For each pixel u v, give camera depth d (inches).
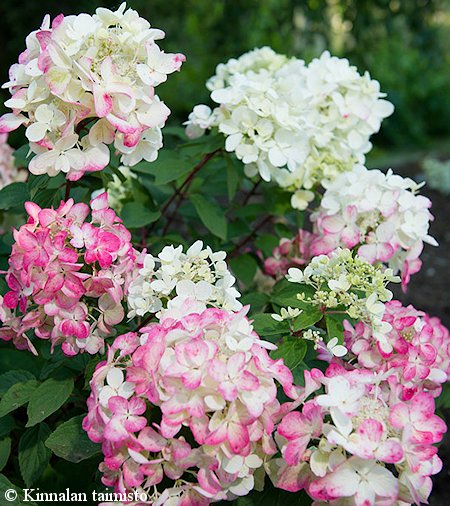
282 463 20.2
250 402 18.8
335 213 28.8
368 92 33.4
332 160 33.4
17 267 22.1
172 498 19.8
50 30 22.7
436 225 69.0
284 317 22.9
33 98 22.6
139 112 23.0
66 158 22.9
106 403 19.7
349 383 19.2
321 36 83.7
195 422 18.9
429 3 82.5
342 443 18.2
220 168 35.7
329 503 19.7
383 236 27.6
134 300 22.8
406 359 22.7
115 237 22.0
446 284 56.4
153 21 95.2
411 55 134.3
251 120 29.6
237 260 34.2
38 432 25.0
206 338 19.9
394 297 53.4
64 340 23.2
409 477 19.3
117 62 22.5
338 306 24.9
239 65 36.9
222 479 19.5
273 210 35.0
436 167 80.0
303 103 30.9
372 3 81.2
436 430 19.7
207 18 106.1
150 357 19.3
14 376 26.4
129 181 34.3
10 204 28.8
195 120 31.2
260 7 95.3
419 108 136.6
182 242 33.0
